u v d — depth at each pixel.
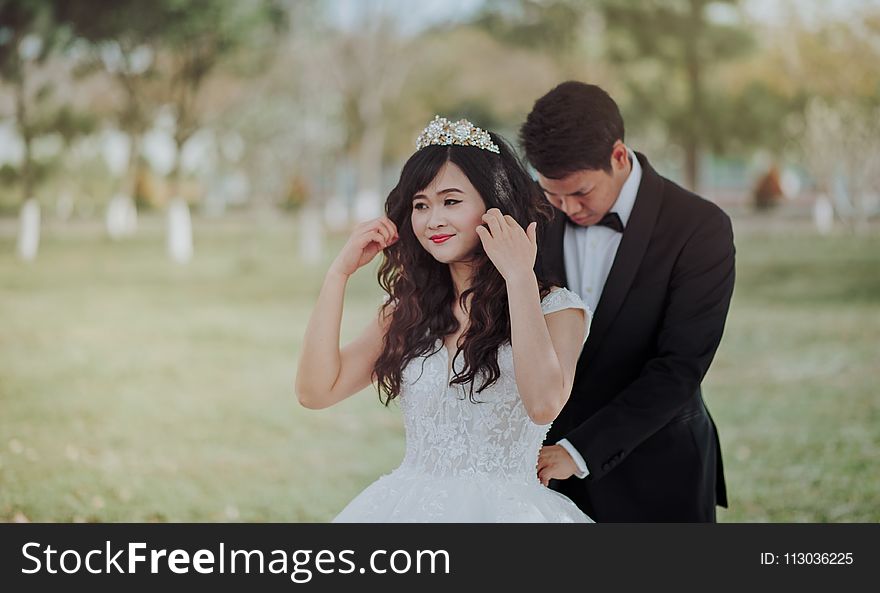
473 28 23.72
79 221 28.19
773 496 5.27
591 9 21.61
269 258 21.16
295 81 23.41
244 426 7.31
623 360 3.07
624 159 3.02
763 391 8.23
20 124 20.55
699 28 21.09
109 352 10.41
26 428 7.09
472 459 2.42
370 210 25.16
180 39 21.00
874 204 26.81
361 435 7.07
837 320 11.94
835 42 21.02
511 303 2.29
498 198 2.40
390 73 24.89
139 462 6.25
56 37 19.73
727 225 3.08
